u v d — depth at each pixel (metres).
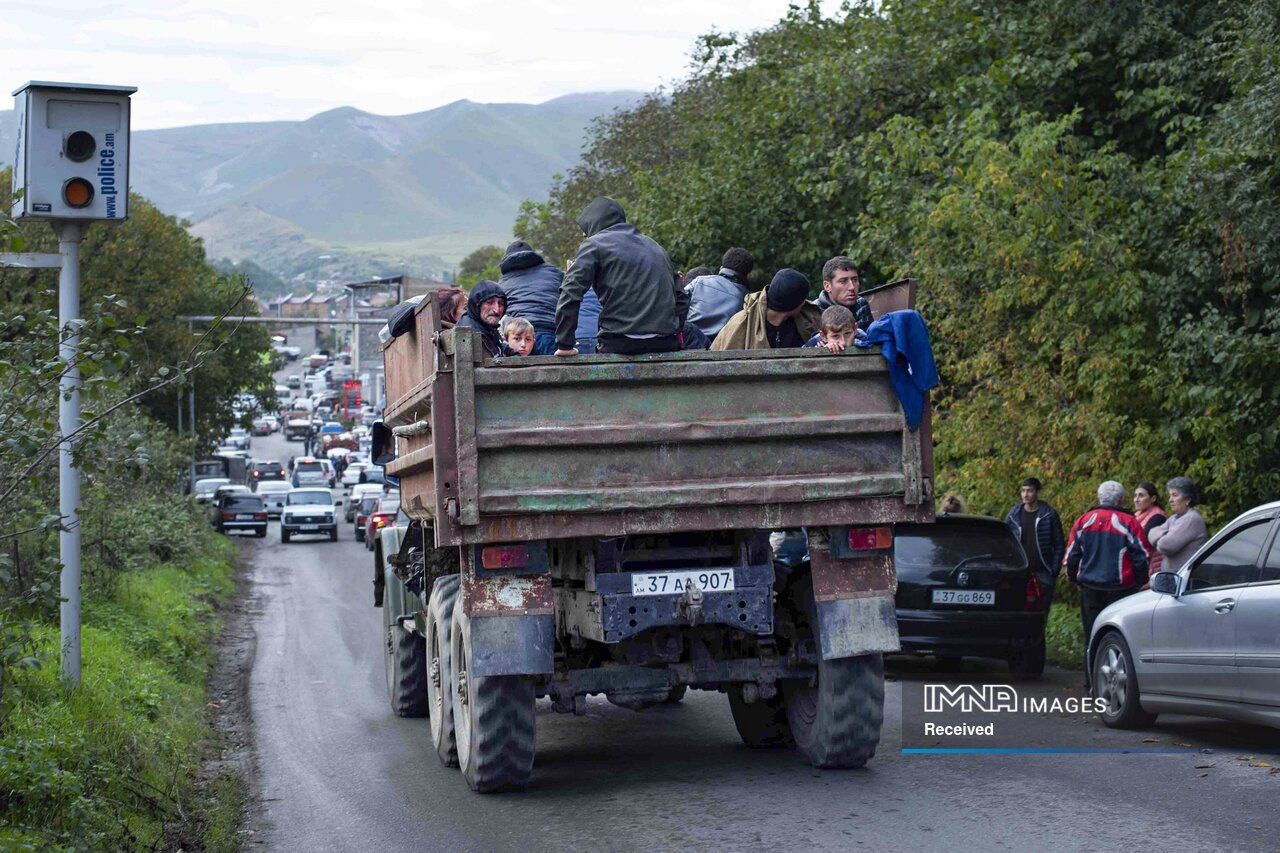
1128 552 11.83
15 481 6.94
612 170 47.22
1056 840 6.40
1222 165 13.95
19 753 6.79
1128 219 15.35
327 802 8.08
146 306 39.53
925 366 7.64
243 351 57.00
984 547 12.67
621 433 7.27
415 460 8.41
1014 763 8.42
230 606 24.14
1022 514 14.17
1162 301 14.49
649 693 7.93
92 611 14.81
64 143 8.87
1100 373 14.59
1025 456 15.84
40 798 6.62
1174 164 15.64
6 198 24.30
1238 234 13.57
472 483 7.06
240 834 7.34
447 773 8.75
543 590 7.38
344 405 142.25
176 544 26.36
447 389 7.15
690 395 7.43
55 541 11.38
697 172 24.22
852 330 7.66
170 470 31.28
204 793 8.45
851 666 7.87
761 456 7.50
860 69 22.31
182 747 9.63
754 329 8.53
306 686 13.90
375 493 63.47
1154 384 14.16
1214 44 16.22
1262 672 8.41
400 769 9.02
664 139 45.56
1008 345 15.80
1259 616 8.46
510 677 7.59
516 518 7.19
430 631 9.30
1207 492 14.50
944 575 12.49
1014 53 20.08
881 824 6.78
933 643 12.41
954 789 7.61
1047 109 19.95
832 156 21.42
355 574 33.66
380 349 10.72
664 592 7.50
